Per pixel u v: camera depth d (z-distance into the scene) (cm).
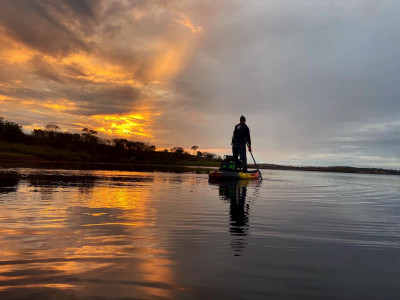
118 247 207
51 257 182
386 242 240
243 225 291
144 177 1026
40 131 3909
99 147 4112
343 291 145
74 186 604
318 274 166
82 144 4028
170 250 204
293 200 507
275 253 204
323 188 802
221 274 163
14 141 3744
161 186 699
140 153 4225
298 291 144
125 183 741
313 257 197
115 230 255
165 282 150
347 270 174
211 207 397
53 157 3462
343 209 419
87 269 164
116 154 4097
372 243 236
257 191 652
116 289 140
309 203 474
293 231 271
